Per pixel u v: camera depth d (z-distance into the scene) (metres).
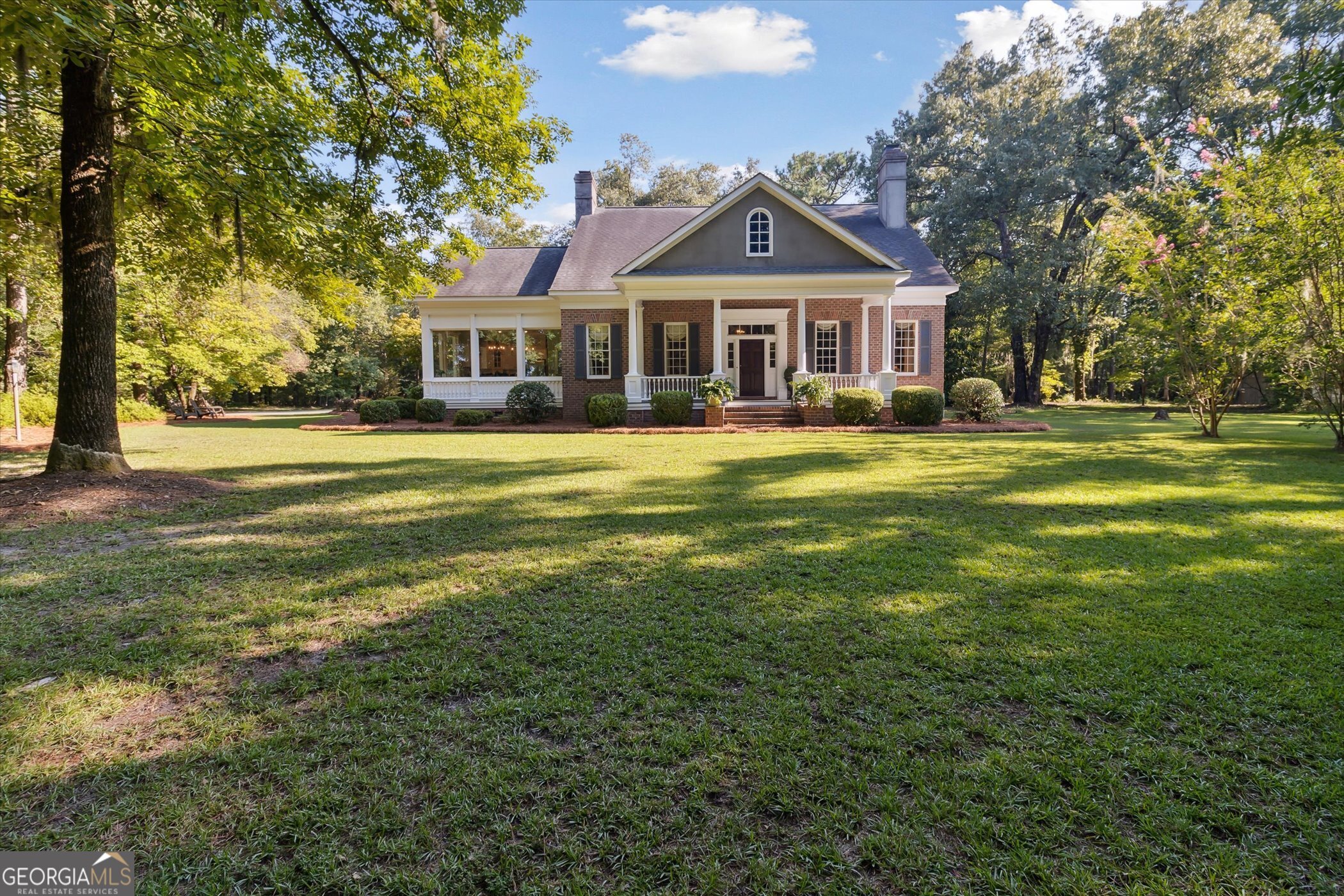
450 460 10.06
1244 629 3.16
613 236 20.50
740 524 5.50
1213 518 5.57
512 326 19.77
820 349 18.88
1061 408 26.56
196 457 10.38
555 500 6.71
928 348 18.77
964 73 31.77
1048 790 1.96
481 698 2.60
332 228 8.65
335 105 9.36
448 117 9.62
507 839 1.80
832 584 3.90
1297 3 24.50
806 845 1.76
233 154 7.17
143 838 1.82
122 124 7.43
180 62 5.89
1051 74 28.31
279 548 4.87
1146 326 12.89
